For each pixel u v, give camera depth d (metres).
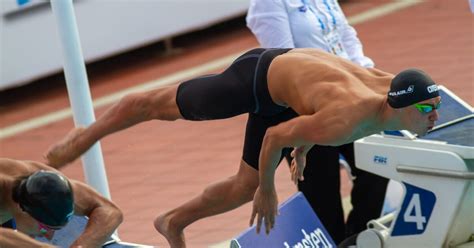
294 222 18.89
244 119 32.50
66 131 32.50
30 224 15.32
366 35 39.88
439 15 41.56
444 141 18.81
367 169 19.83
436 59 35.50
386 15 42.66
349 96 15.48
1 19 34.50
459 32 38.62
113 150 30.73
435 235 19.08
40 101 36.47
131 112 17.69
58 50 36.00
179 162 29.05
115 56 41.00
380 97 15.54
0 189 14.98
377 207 21.27
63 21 20.08
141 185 27.56
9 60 35.03
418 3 44.06
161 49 41.22
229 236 23.66
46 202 14.32
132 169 28.89
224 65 37.53
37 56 35.59
